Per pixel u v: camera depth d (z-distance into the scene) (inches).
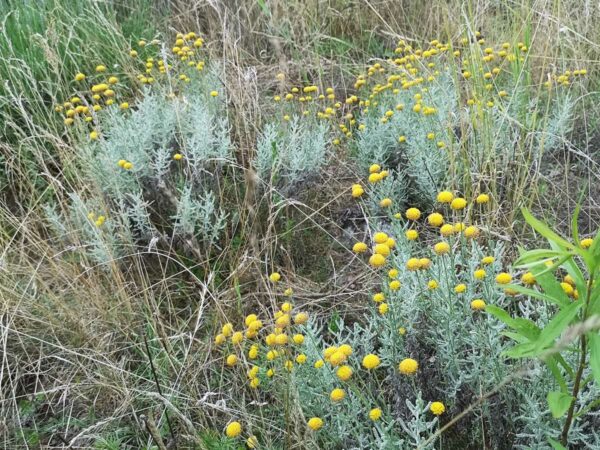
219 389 90.7
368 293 102.0
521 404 70.1
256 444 71.2
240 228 130.4
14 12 178.4
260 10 208.4
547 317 74.5
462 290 76.7
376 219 119.7
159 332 104.6
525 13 157.0
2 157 135.9
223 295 111.3
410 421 75.0
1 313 105.6
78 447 87.4
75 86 170.9
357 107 173.8
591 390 67.4
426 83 147.9
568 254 52.1
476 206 119.4
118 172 126.3
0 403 96.2
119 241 121.7
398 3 210.1
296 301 110.9
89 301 109.1
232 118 152.8
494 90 144.2
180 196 130.6
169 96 139.3
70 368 101.5
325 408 77.5
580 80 143.9
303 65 190.1
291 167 129.3
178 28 212.7
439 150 125.8
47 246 116.3
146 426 78.5
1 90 160.2
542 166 138.1
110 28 178.9
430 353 84.0
